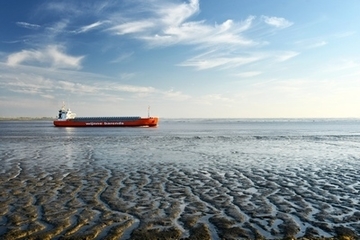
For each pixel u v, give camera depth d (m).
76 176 13.24
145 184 11.63
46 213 7.87
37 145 30.12
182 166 16.20
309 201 9.13
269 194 10.05
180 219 7.41
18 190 10.58
